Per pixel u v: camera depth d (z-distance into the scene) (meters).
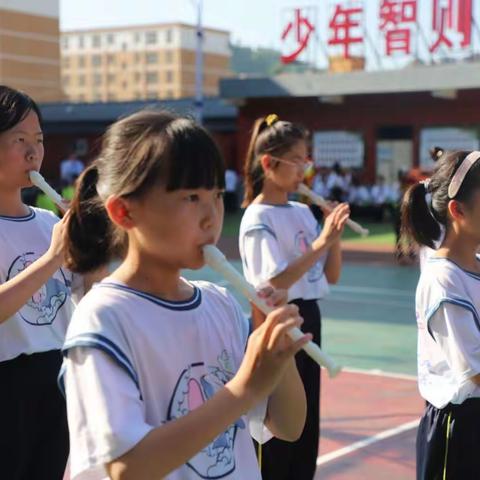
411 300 9.70
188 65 68.94
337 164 20.30
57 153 26.95
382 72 19.69
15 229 2.70
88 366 1.54
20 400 2.62
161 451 1.47
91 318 1.59
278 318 1.47
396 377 6.09
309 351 1.53
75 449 1.54
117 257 1.85
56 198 2.63
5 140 2.61
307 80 20.55
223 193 1.67
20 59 40.06
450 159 2.60
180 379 1.66
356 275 11.79
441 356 2.53
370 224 19.23
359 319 8.52
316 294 3.62
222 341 1.77
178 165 1.55
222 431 1.50
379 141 20.95
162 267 1.67
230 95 21.36
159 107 1.87
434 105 20.16
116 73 72.56
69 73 75.88
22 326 2.61
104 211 1.83
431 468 2.61
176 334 1.67
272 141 3.63
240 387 1.50
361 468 4.23
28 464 2.68
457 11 19.17
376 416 5.09
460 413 2.52
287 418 1.85
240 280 1.60
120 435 1.48
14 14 39.69
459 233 2.56
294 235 3.64
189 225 1.58
